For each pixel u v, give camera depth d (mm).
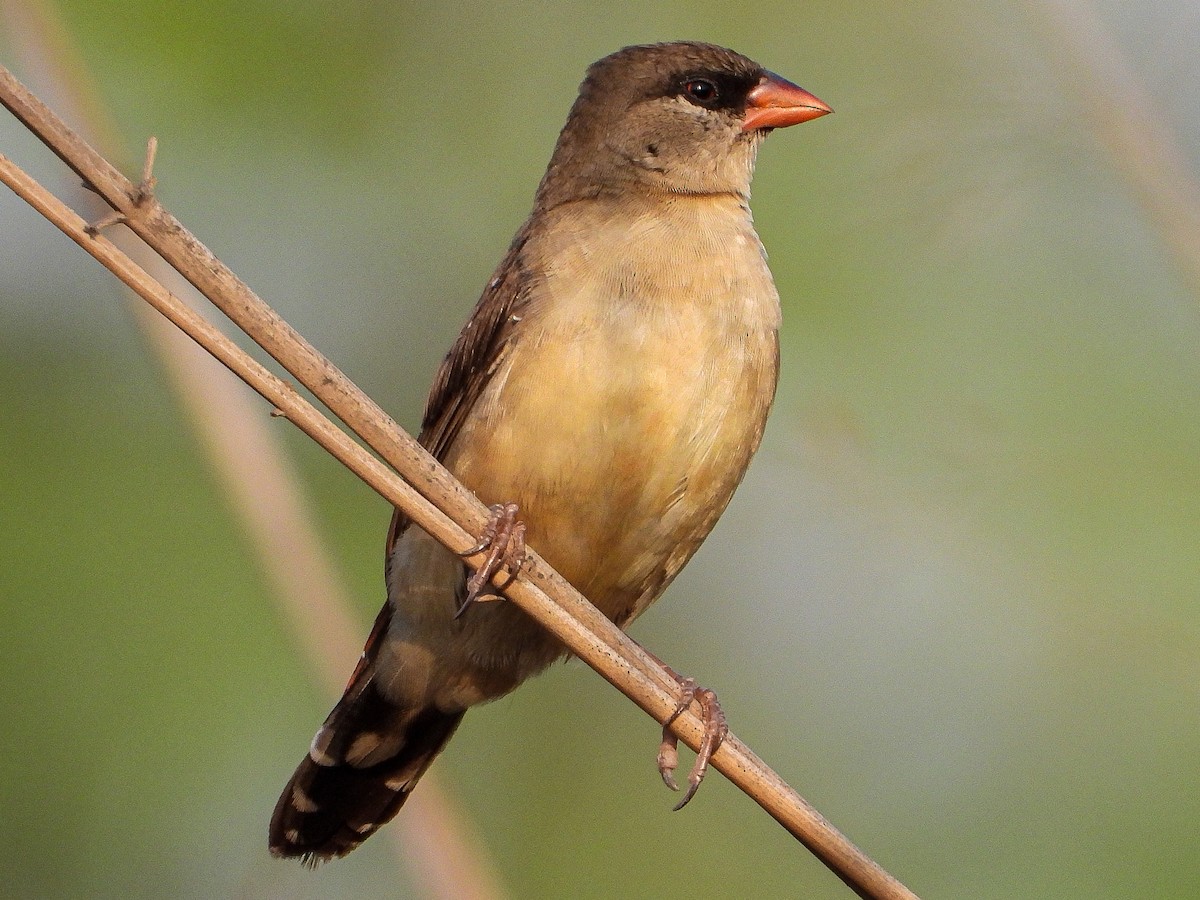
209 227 12859
